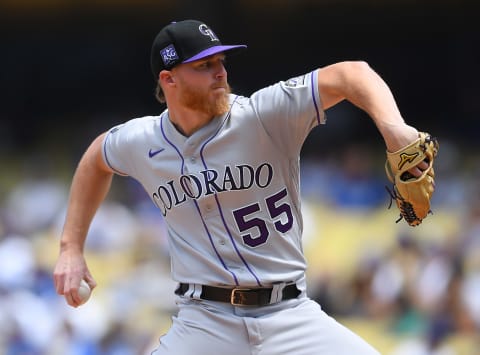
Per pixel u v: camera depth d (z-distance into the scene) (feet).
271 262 44.42
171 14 240.32
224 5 201.57
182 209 45.19
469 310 94.32
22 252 119.03
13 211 165.07
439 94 233.55
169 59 43.47
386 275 107.55
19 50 268.62
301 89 42.73
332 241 134.00
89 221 50.21
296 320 44.62
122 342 103.19
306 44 240.53
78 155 223.10
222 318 44.73
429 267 101.40
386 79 237.86
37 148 243.60
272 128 43.39
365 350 44.34
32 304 109.40
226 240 44.37
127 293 119.85
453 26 228.63
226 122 43.86
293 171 44.55
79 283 49.32
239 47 43.21
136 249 135.54
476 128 218.18
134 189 159.43
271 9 232.32
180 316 46.32
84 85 268.41
